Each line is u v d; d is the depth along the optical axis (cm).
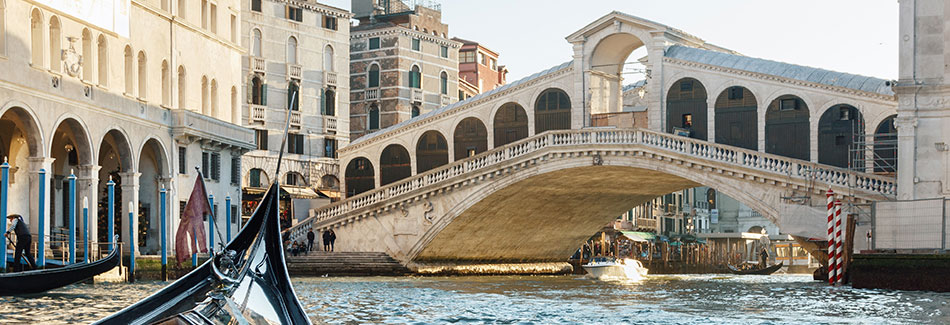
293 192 5619
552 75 4938
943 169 3192
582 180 4741
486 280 4300
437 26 6788
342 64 6012
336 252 4775
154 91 3919
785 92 4425
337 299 2716
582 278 4734
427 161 5350
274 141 5638
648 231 7581
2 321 1920
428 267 4878
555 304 2558
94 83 3500
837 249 3247
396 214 4816
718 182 4159
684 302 2638
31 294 2617
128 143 3722
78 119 3403
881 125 4219
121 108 3656
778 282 4041
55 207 3791
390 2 6862
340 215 4909
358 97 6394
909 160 3231
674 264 7200
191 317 1078
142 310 1224
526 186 4666
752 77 4491
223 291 1283
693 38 5078
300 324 1338
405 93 6306
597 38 4806
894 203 2831
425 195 4725
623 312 2286
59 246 3584
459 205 4669
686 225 8344
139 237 3991
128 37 3719
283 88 5691
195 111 4200
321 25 5906
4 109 3008
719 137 4569
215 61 4428
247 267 1447
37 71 3172
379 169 5488
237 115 4653
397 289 3303
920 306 2294
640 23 4703
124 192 3747
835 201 3231
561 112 4928
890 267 2800
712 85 4581
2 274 2384
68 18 3350
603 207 5478
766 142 4469
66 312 2127
